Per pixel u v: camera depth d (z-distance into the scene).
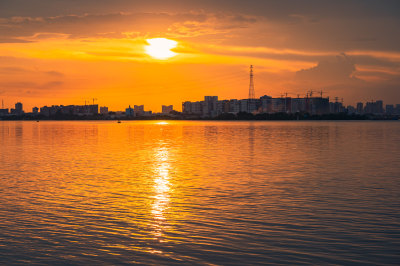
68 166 41.75
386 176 33.94
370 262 14.70
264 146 67.94
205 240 17.08
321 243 16.66
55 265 14.54
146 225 19.28
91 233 18.06
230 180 32.16
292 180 32.06
